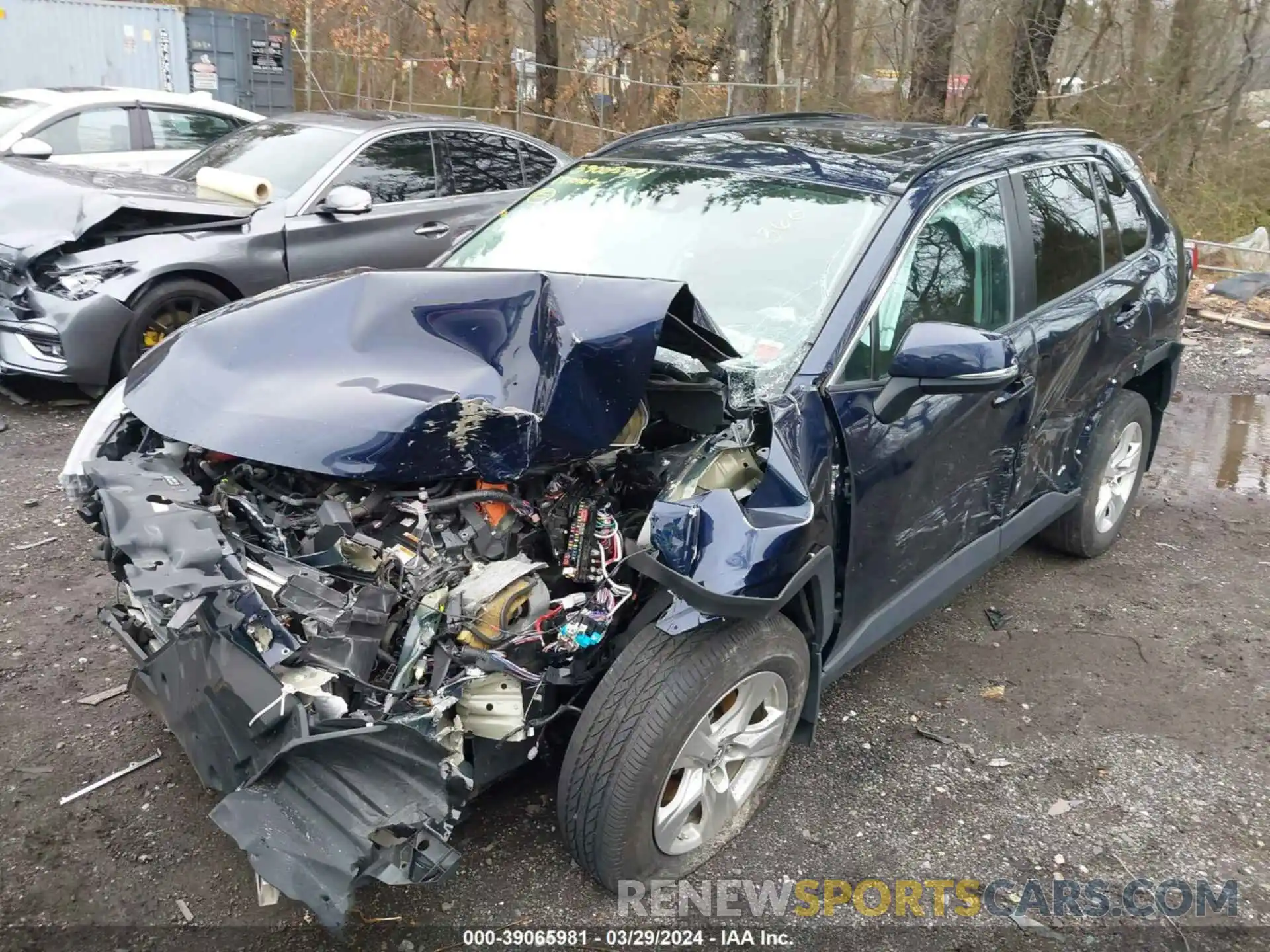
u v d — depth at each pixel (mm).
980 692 3809
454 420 2438
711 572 2428
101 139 8703
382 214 7070
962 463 3402
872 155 3598
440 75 18219
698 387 2852
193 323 3053
